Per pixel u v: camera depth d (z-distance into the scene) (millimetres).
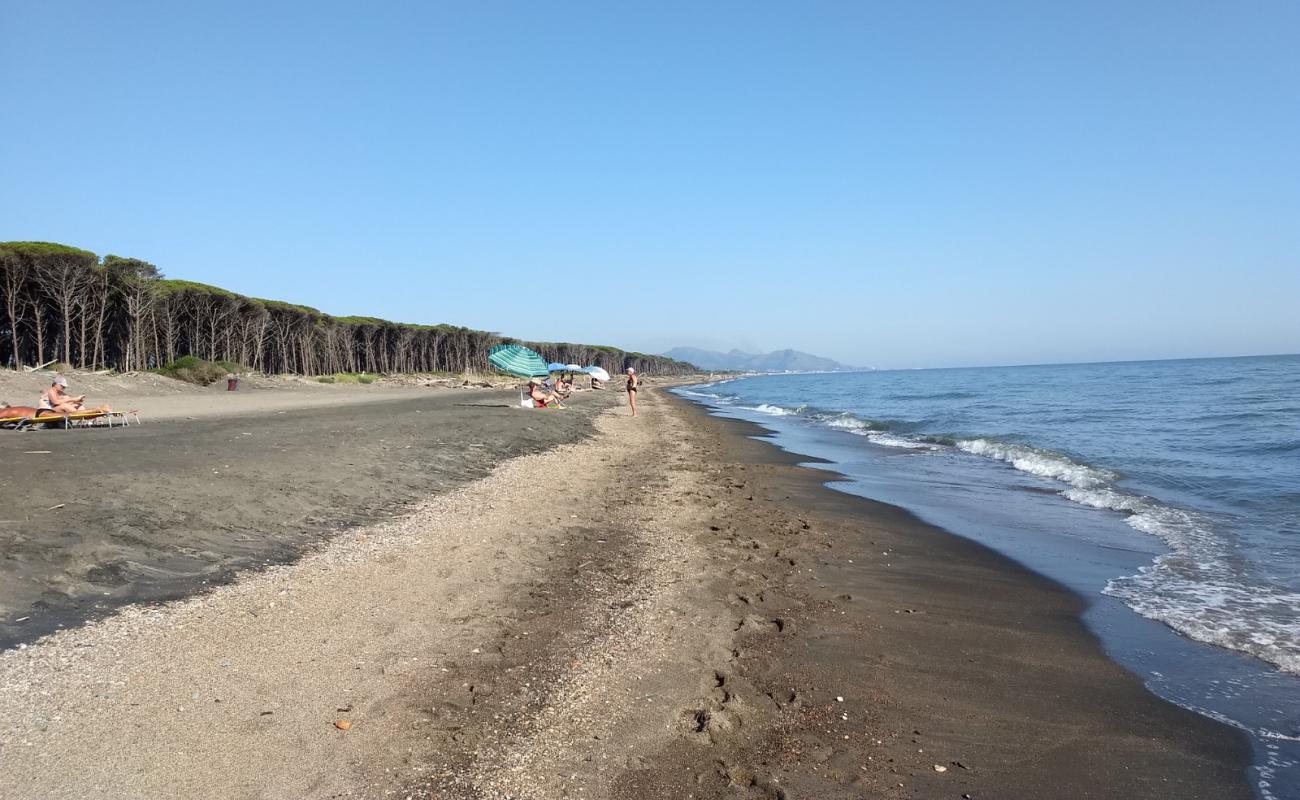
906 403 48281
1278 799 4016
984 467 18031
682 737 4516
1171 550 9508
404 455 14250
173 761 3844
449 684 5012
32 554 6375
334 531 8734
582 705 4836
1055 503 13086
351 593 6672
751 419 38125
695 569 8211
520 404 33125
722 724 4672
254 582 6746
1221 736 4715
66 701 4355
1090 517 11797
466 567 7723
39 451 11070
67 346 37031
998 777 4203
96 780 3619
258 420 20031
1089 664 5852
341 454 13258
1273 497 12492
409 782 3848
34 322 38906
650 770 4129
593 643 5898
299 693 4719
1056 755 4461
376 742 4207
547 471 15008
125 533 7234
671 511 11586
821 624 6668
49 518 7270
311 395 40188
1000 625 6762
